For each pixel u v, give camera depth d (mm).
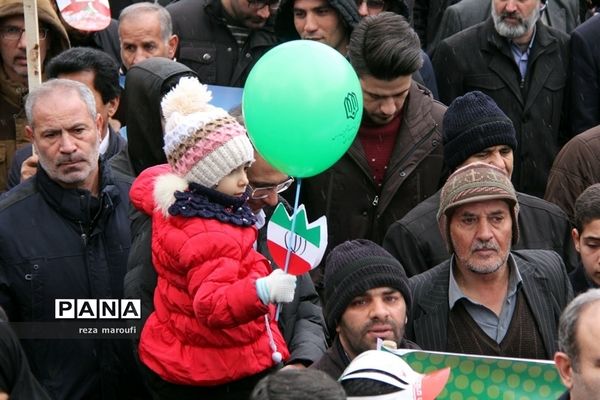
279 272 8188
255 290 8148
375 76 11297
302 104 8711
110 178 10234
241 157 8609
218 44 13867
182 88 8844
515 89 14008
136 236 9320
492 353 9578
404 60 11203
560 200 12281
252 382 8852
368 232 11680
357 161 11586
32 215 9992
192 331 8641
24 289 9883
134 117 10734
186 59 13828
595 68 14211
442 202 9672
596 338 7734
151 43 13523
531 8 13852
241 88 12922
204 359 8672
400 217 11664
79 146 9992
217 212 8562
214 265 8398
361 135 11656
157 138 10680
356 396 7441
